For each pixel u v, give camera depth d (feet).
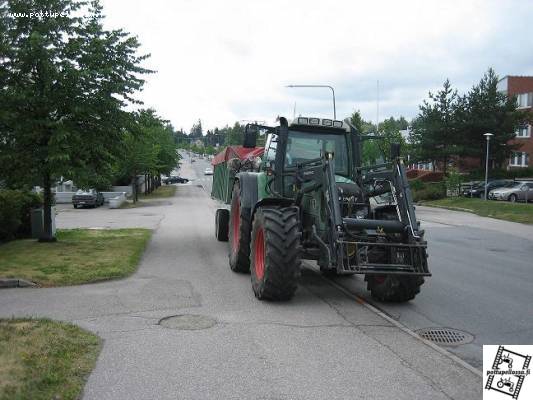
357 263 24.04
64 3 41.78
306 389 15.72
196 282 30.78
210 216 85.61
